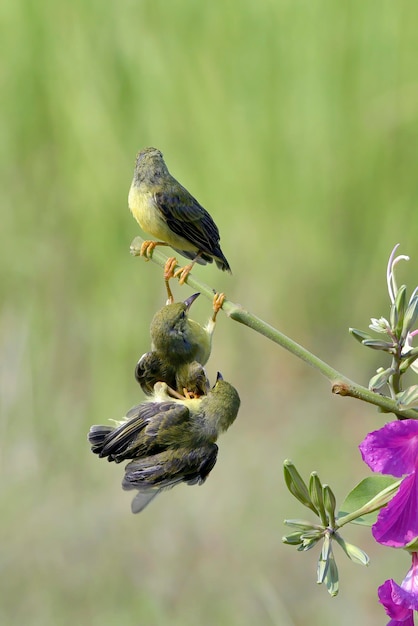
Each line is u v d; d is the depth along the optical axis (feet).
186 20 45.39
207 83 44.98
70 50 45.32
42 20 45.42
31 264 42.91
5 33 45.62
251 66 44.80
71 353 41.81
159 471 16.55
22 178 44.34
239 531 36.04
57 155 44.91
